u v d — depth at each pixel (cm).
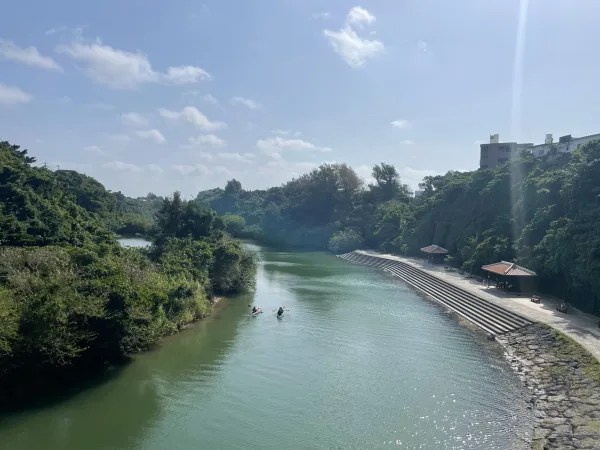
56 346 2570
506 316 4162
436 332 4091
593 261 3738
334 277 7444
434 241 8925
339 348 3625
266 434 2298
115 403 2609
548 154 7912
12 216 4541
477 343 3759
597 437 2083
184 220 6638
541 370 3027
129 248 5094
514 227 6203
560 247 4322
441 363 3288
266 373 3094
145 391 2775
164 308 3822
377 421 2427
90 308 2789
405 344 3734
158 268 4309
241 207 17575
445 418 2447
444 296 5506
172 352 3462
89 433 2286
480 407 2573
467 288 5478
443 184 10538
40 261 3127
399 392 2794
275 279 7112
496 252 5959
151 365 3194
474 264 6456
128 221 10744
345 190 14238
